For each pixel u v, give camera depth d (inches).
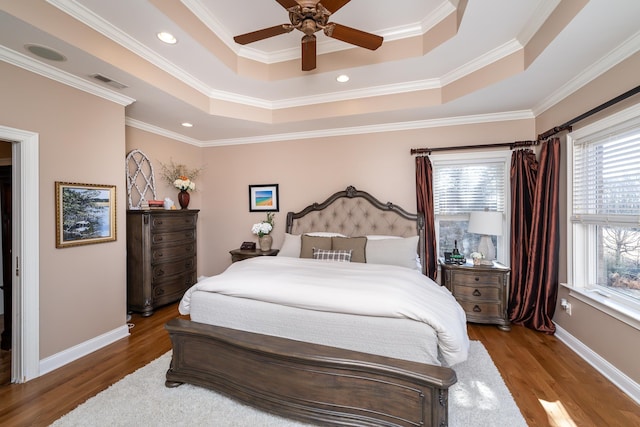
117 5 75.9
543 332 114.5
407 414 58.0
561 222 110.1
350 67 108.7
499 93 109.1
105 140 106.3
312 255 131.5
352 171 154.6
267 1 87.3
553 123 113.6
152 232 135.9
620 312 78.4
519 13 80.2
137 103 116.8
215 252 180.4
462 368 88.3
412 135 145.6
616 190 85.9
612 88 82.8
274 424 65.4
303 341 72.1
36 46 76.4
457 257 131.4
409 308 66.8
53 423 66.2
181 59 102.3
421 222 139.2
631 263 84.0
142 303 132.5
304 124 146.2
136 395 75.7
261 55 116.3
